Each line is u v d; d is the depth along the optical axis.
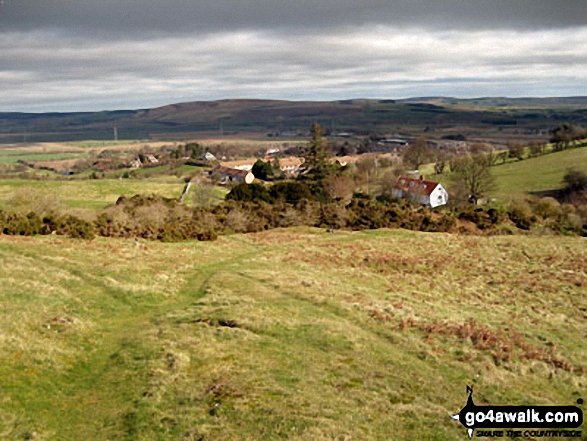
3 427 12.83
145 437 12.77
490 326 23.78
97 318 23.06
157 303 26.41
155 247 39.94
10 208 50.75
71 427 13.48
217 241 46.25
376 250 43.84
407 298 28.88
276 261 37.75
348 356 18.56
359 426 13.46
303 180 101.25
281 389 15.30
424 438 13.12
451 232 59.91
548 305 29.83
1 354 16.50
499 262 41.41
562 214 69.00
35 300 22.86
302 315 23.48
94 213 52.69
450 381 17.05
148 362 17.42
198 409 14.19
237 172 138.50
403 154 151.12
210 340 19.73
